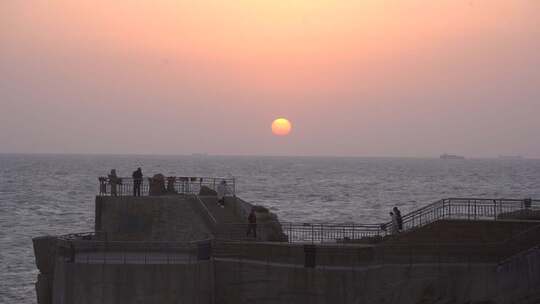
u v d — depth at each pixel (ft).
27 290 247.70
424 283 167.43
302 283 165.99
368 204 560.20
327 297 164.35
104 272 163.84
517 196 640.99
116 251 177.88
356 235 261.03
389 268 166.50
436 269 167.94
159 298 163.84
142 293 163.63
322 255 166.20
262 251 170.19
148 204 195.11
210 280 168.86
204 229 190.80
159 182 211.20
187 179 223.71
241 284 169.99
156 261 167.84
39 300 190.39
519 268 170.30
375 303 164.25
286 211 494.18
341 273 164.04
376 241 185.26
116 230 194.70
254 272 169.37
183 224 192.85
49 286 190.29
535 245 171.94
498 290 168.45
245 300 169.58
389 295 165.48
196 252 174.19
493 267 168.66
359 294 163.32
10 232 383.86
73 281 164.55
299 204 558.15
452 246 169.07
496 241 176.86
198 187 279.90
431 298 166.20
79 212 493.77
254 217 185.57
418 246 168.35
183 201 194.59
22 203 563.07
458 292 168.35
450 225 179.42
